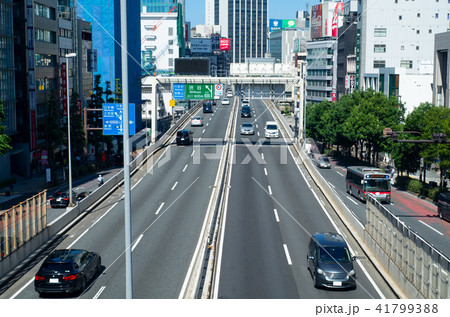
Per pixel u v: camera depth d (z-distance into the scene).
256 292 25.12
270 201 48.03
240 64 119.31
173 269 29.34
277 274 28.14
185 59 78.81
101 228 39.12
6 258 29.31
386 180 51.22
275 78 77.44
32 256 32.38
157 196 49.84
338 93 158.00
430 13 123.88
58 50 82.25
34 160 72.56
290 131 88.81
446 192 49.75
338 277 25.41
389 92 101.50
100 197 49.25
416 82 96.62
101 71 113.00
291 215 42.97
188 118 110.12
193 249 33.41
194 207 45.38
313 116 100.94
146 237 36.41
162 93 153.75
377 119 73.69
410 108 96.94
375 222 32.00
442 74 82.31
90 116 79.31
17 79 70.12
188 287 26.27
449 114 57.16
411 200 55.00
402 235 26.00
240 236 36.38
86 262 26.66
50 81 79.06
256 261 30.53
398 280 26.19
